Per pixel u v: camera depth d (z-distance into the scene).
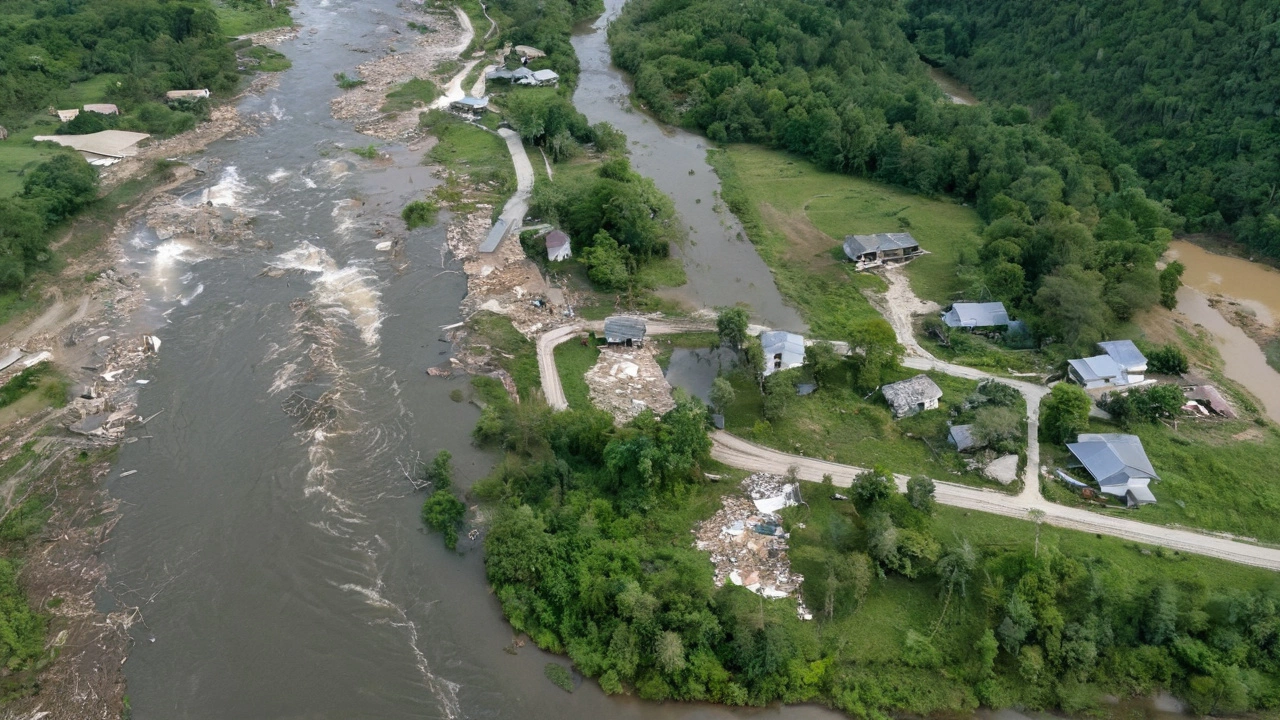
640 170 133.25
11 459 72.12
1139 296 88.31
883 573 59.47
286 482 69.94
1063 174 119.25
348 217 112.94
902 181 129.75
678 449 66.50
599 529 63.03
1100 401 76.62
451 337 87.94
